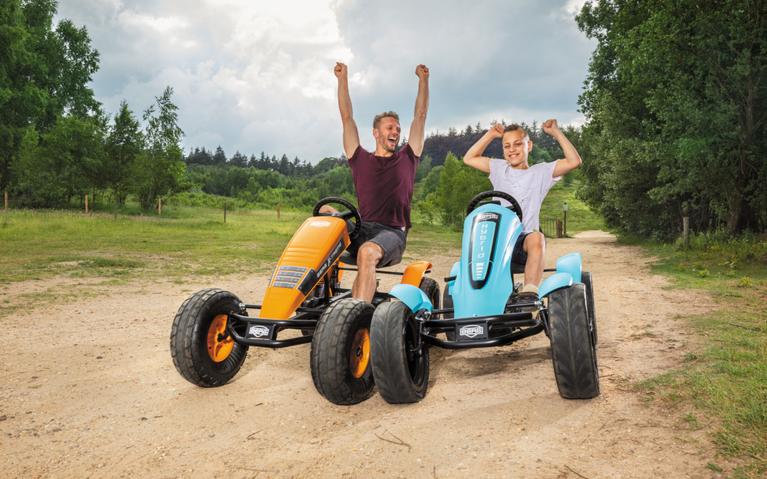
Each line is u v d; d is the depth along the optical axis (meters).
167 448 3.44
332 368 3.79
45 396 4.41
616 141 24.39
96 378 4.87
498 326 4.21
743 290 8.46
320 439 3.49
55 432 3.72
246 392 4.44
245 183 157.38
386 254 4.89
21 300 8.61
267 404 4.16
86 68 58.62
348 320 3.90
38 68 52.31
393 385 3.83
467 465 3.02
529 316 4.12
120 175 37.53
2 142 46.12
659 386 4.00
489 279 4.36
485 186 44.56
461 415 3.74
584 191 31.45
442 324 4.18
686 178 17.77
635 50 19.75
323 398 4.25
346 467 3.09
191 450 3.40
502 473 2.90
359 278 4.64
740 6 16.11
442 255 18.55
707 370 4.26
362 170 5.18
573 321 3.73
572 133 33.25
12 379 4.86
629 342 5.49
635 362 4.73
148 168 45.09
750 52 16.48
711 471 2.77
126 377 4.89
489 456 3.11
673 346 5.18
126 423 3.85
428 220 54.16
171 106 47.69
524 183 5.33
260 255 16.64
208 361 4.36
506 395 4.09
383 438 3.45
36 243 18.48
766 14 16.02
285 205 92.19
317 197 108.75
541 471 2.89
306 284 4.33
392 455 3.20
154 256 15.69
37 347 5.93
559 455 3.06
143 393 4.46
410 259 16.86
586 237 36.44
